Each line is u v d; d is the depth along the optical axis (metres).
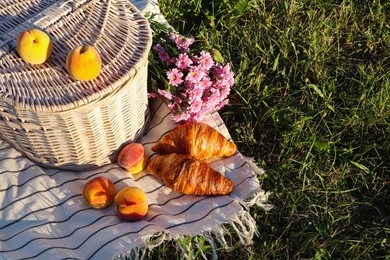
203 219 0.98
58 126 0.95
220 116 1.24
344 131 1.20
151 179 1.06
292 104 1.25
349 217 1.05
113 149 1.07
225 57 1.34
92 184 0.98
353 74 1.33
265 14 1.43
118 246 0.91
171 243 1.02
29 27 0.97
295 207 1.07
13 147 1.08
